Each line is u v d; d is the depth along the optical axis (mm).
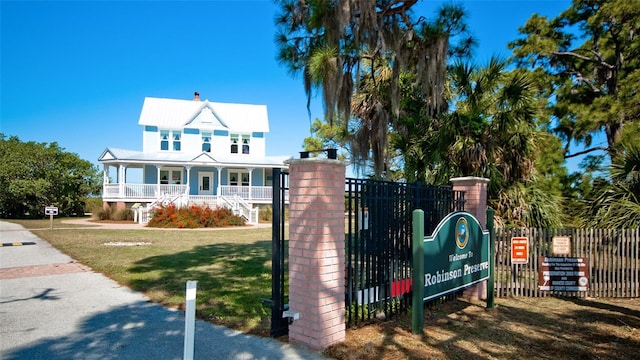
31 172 32094
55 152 33375
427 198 5734
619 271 6707
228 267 9039
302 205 4164
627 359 3963
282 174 4395
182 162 26703
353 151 8602
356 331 4633
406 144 9039
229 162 28000
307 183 4129
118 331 4742
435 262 4867
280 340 4340
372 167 8953
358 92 9344
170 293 6539
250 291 6723
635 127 11727
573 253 6793
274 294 4391
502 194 8453
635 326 5055
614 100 13641
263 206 29438
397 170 10547
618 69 14930
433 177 8742
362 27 6516
